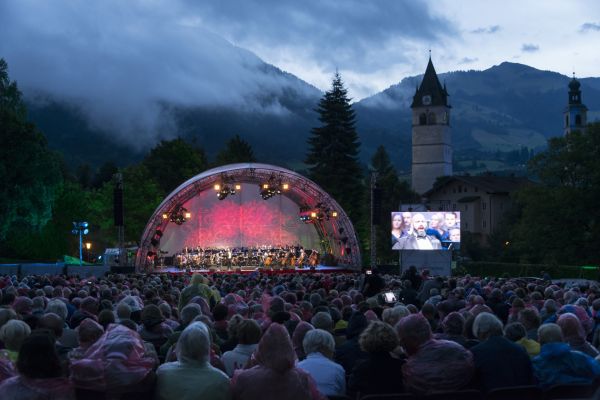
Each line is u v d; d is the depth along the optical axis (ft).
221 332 38.17
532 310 33.76
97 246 295.07
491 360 25.49
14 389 19.66
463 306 50.57
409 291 59.47
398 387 25.11
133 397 22.88
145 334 36.14
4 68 222.07
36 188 191.11
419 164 531.91
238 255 169.78
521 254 238.27
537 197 188.85
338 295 57.67
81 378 22.57
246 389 22.03
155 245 161.68
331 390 25.75
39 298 43.80
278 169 167.32
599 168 183.93
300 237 182.29
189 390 22.43
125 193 266.36
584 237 185.78
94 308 40.93
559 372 26.20
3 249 249.14
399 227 154.92
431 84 531.91
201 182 170.50
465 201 372.99
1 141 183.83
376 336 25.00
